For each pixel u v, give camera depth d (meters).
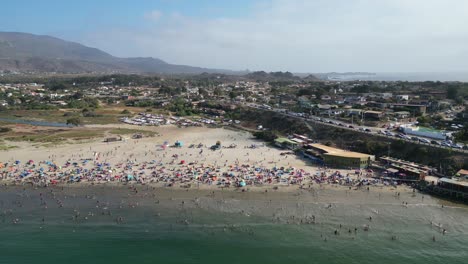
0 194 97.38
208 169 120.19
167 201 94.19
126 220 84.12
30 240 75.69
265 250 72.94
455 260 70.12
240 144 164.62
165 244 74.75
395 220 85.31
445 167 115.75
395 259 70.38
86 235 77.75
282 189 102.56
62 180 107.81
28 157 132.50
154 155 139.50
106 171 115.75
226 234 78.56
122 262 69.00
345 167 123.44
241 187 103.56
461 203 94.38
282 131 194.75
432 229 81.44
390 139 141.62
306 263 69.06
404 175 110.44
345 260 70.00
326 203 93.81
